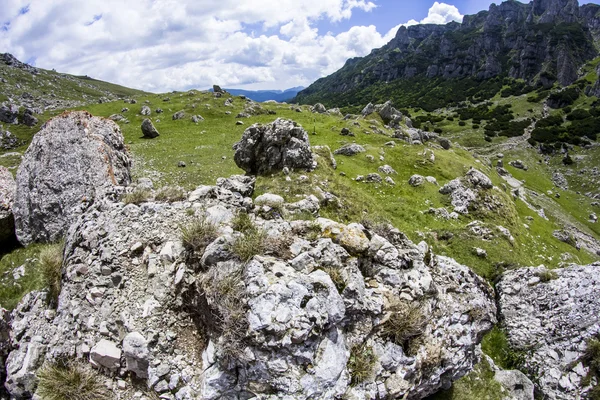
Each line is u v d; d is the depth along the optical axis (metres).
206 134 66.50
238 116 82.56
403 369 9.26
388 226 12.93
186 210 11.54
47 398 8.16
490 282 25.75
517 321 20.44
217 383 7.89
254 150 36.09
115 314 9.09
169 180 37.53
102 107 93.19
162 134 67.19
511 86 190.00
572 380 16.81
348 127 67.69
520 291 21.97
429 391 11.19
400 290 10.20
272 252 9.41
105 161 22.50
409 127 91.19
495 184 57.66
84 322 9.19
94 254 10.23
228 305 8.12
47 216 20.44
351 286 9.23
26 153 22.22
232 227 10.65
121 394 8.36
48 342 9.48
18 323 10.29
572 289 19.88
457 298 12.11
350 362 8.75
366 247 10.77
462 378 14.20
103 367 8.59
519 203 58.22
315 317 8.22
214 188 13.18
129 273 9.73
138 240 10.34
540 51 198.25
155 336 8.65
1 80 138.12
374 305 9.41
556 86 169.88
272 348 7.76
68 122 23.20
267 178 33.12
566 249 45.94
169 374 8.32
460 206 41.41
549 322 19.28
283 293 8.23
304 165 34.66
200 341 8.96
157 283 9.49
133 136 64.88
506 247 31.42
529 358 18.50
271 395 7.66
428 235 31.11
